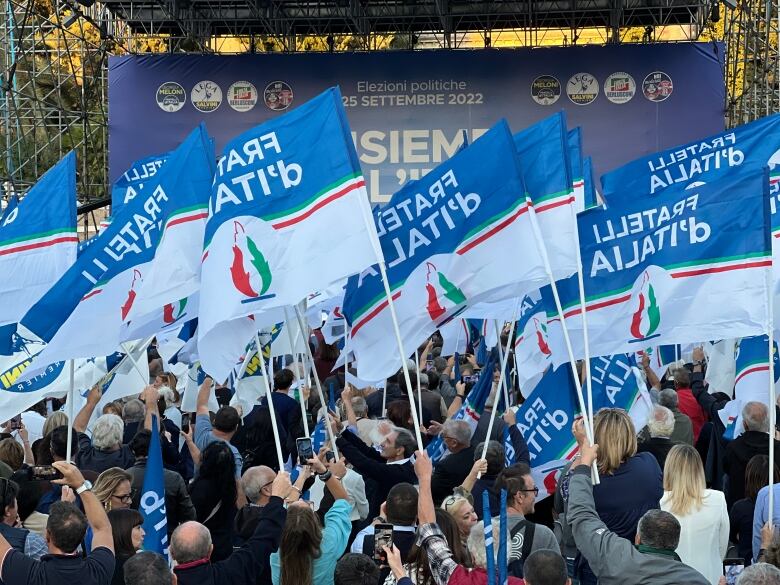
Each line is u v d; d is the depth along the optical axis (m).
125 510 5.79
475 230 6.91
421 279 7.08
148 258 7.65
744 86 27.16
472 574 4.93
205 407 9.15
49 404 11.62
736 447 7.98
